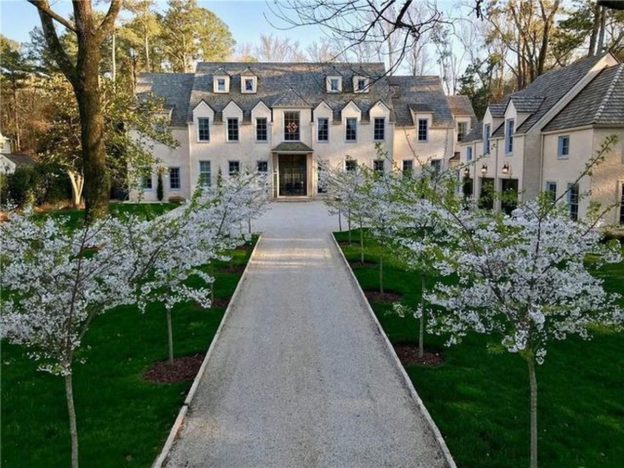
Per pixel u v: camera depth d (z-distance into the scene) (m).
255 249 17.86
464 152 31.38
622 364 8.34
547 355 8.70
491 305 5.47
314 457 5.66
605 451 5.92
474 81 51.53
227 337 9.42
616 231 17.48
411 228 9.74
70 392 5.21
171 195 36.62
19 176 28.89
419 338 8.94
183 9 50.88
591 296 5.83
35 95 48.31
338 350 8.77
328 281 13.54
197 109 35.28
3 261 5.42
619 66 19.77
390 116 36.12
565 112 21.03
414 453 5.75
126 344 9.16
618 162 18.28
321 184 23.27
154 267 7.48
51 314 5.10
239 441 5.98
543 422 6.48
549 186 21.47
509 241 5.36
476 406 6.84
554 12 32.09
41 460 5.64
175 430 6.17
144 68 53.84
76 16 15.07
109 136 23.86
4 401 7.02
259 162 36.28
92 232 6.51
